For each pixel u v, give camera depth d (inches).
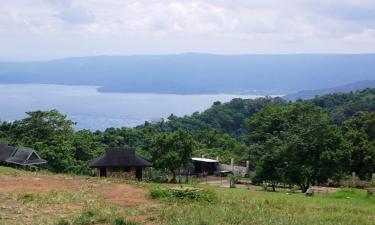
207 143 3870.6
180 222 638.5
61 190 896.9
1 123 2984.7
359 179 2250.2
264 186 2027.6
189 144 2439.7
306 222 684.7
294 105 2277.3
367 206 1056.2
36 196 816.9
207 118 5324.8
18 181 995.9
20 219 654.5
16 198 797.9
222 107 5718.5
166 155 2356.1
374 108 4763.8
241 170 2679.6
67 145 2529.5
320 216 753.6
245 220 668.7
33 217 670.5
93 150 2829.7
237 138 4768.7
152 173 2474.2
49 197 808.9
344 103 5221.5
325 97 5546.3
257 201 906.7
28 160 2121.1
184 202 824.3
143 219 676.1
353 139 2500.0
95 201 799.1
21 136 2802.7
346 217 760.3
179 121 5078.7
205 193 878.4
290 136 1989.4
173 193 866.8
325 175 1913.1
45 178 1065.5
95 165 2030.0
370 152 2405.3
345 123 2869.1
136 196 868.6
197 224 632.4
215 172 2760.8
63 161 2378.2
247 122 2406.5
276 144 2009.1
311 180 1959.9
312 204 974.4
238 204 831.7
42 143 2564.0
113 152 2084.2
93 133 3376.0
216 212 714.8
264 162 1988.2
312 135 1940.2
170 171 2554.1
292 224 661.9
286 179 1955.0
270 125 2251.5
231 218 674.2
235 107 5812.0
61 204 766.5
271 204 875.4
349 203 1122.0
